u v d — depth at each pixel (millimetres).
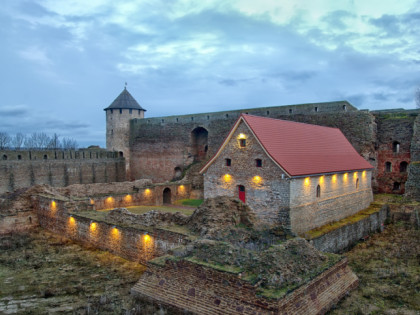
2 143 85625
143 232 17609
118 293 14141
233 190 23625
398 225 27656
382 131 37562
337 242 21859
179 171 54000
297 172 20750
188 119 52156
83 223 21750
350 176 26938
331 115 38406
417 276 16391
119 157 58344
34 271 16969
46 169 45531
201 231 16406
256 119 23656
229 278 11000
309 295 11445
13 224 25891
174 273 12602
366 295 13844
